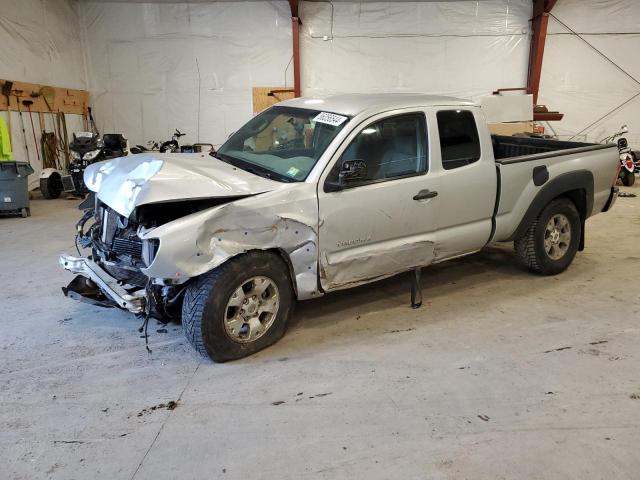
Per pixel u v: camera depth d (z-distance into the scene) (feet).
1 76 29.43
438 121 12.67
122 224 11.10
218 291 10.09
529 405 9.17
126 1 37.37
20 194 24.11
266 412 8.99
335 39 37.86
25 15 31.48
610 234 21.25
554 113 35.99
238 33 37.86
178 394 9.55
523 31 37.47
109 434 8.38
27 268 16.67
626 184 33.96
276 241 10.43
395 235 12.13
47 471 7.50
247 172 11.55
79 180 29.25
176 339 11.79
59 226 22.75
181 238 9.33
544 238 15.37
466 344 11.53
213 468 7.61
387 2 37.11
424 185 12.25
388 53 38.01
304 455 7.88
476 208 13.42
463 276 16.12
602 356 10.93
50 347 11.35
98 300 11.87
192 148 34.40
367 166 11.55
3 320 12.71
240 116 39.22
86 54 38.65
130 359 10.85
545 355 11.00
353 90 38.73
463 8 37.22
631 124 38.75
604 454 7.86
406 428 8.53
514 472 7.48
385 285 15.30
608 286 15.12
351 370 10.43
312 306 13.75
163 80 38.78
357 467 7.61
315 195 10.73
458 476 7.41
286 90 38.37
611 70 37.93
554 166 14.82
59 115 34.99
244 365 10.63
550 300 14.08
